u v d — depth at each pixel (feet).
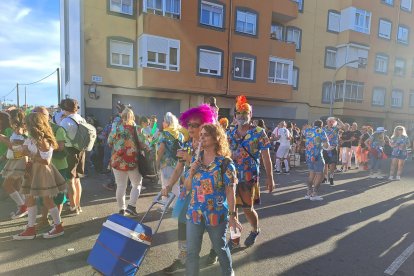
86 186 24.62
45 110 14.83
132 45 52.54
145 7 51.06
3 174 16.38
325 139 23.02
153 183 25.95
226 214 9.57
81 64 48.52
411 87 95.96
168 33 52.65
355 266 13.12
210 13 57.11
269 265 12.90
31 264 12.05
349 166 41.01
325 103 79.36
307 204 22.27
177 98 57.16
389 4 87.56
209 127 9.50
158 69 52.08
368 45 82.94
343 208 21.65
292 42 70.13
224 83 59.21
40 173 13.75
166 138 16.52
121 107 24.85
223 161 9.37
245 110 13.37
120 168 16.79
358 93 82.84
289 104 72.64
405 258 14.01
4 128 18.58
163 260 12.92
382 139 35.19
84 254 13.00
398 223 18.81
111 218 10.16
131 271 9.65
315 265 13.07
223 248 9.70
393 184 31.24
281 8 66.33
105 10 49.78
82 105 48.96
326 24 78.18
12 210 17.94
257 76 63.00
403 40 92.73
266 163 13.74
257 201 14.21
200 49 56.18
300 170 37.60
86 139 16.88
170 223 17.11
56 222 14.56
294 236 16.11
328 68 79.41
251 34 61.82
